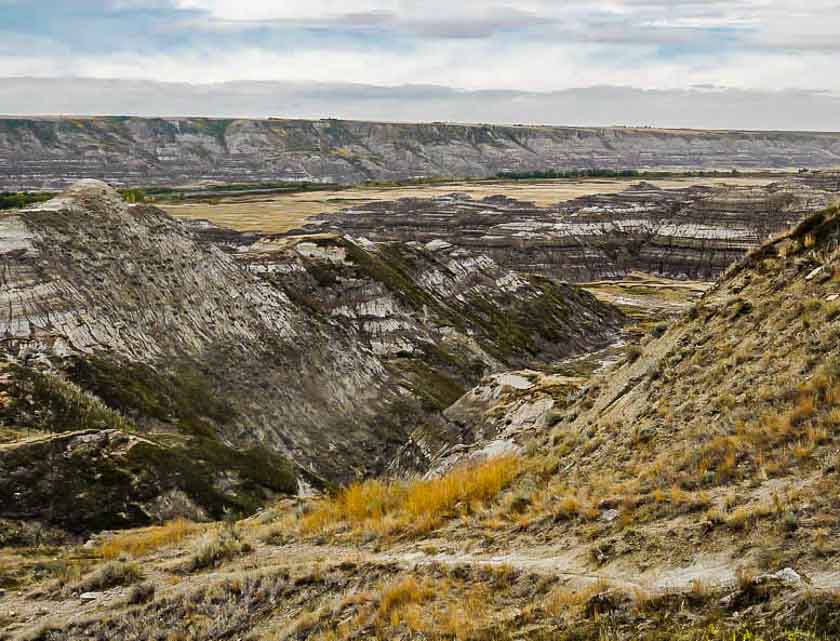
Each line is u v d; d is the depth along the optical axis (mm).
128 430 38969
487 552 13500
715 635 8461
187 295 55938
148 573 17984
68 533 29000
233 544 18312
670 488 12930
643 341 24047
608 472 15117
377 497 19641
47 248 50000
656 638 8797
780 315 17031
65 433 35219
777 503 10617
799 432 12516
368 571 14031
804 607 8305
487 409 38844
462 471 20547
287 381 55188
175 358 50562
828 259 18047
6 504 29125
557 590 10852
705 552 10391
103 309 49188
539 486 16391
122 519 30891
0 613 16562
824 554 9242
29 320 44781
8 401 36719
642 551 11117
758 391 14438
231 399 50219
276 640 12445
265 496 38156
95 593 17156
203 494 35062
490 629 10383
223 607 14398
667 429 15555
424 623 11219
